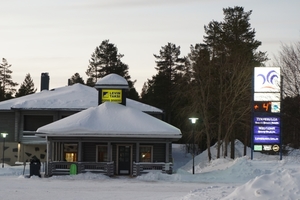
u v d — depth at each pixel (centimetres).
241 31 6069
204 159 5453
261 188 1480
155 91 7388
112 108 3806
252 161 3919
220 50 5053
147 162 3641
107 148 3700
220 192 1709
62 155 3803
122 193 2350
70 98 5191
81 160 3538
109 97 3938
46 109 4816
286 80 3616
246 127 4919
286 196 1401
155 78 7600
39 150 4934
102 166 3506
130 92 8925
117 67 9069
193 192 1794
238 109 4584
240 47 5681
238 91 4528
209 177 3331
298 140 3853
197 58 4669
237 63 4744
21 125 4903
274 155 4962
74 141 3538
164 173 3494
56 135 3478
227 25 6175
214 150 5909
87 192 2408
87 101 5069
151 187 2738
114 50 9212
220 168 3903
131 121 3606
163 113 4931
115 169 3672
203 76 4622
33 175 3450
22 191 2442
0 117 4962
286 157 4666
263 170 3397
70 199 2078
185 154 6706
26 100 5072
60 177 3375
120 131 3466
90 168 3528
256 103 4066
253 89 4066
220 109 4634
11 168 4066
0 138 4934
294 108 3656
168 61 8150
